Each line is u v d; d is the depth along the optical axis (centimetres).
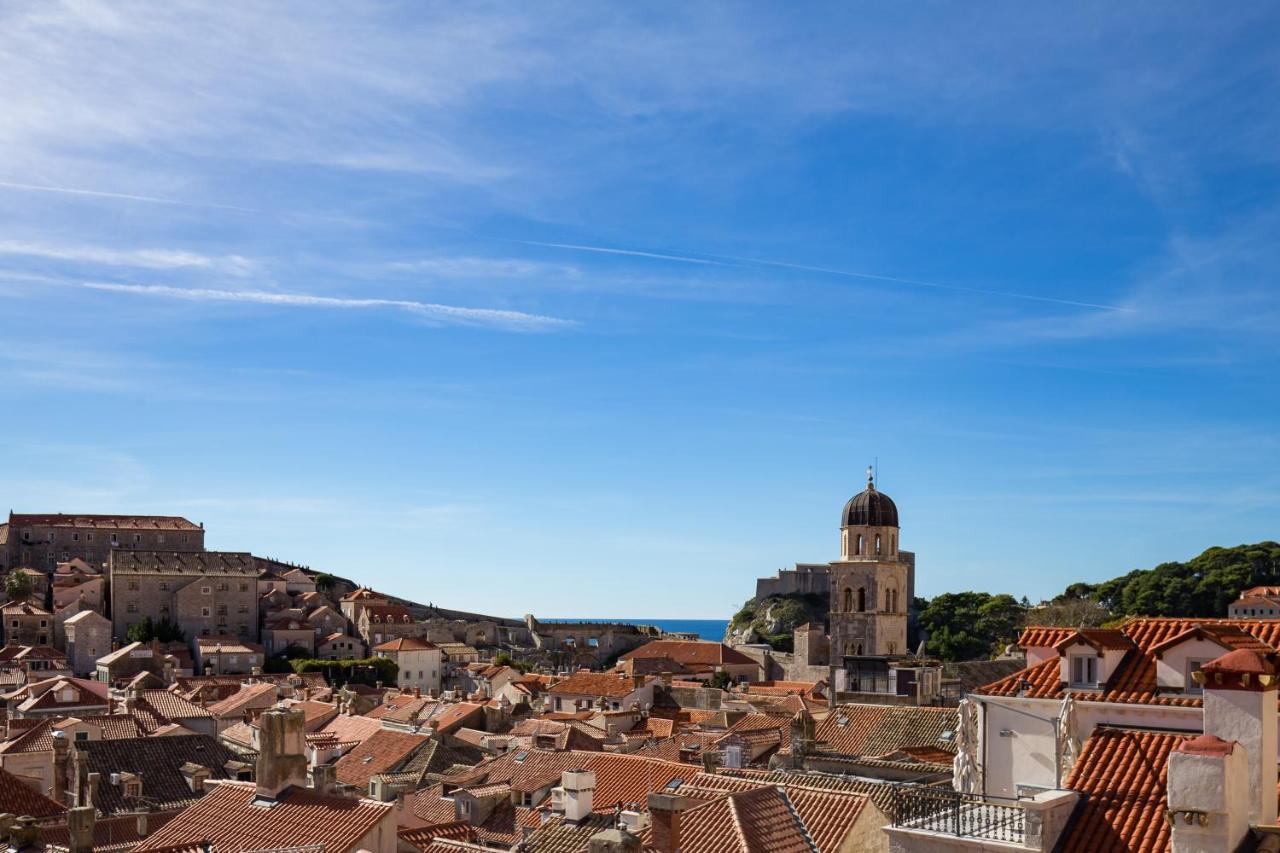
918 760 6988
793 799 4744
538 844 5391
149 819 7150
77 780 7762
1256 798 3050
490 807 7400
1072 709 3938
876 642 15238
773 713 13375
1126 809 3366
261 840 4278
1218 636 3853
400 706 15388
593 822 5472
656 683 17438
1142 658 4119
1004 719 4250
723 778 5625
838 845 4412
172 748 8550
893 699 12156
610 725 13200
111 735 10894
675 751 9994
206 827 4516
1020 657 14038
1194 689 3866
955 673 12988
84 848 3950
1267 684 3069
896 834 3547
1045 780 4128
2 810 6331
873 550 15688
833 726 8550
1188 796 2953
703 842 4356
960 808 3688
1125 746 3616
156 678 19788
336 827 4269
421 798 8125
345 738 11888
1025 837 3325
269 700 14462
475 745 11275
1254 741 3069
